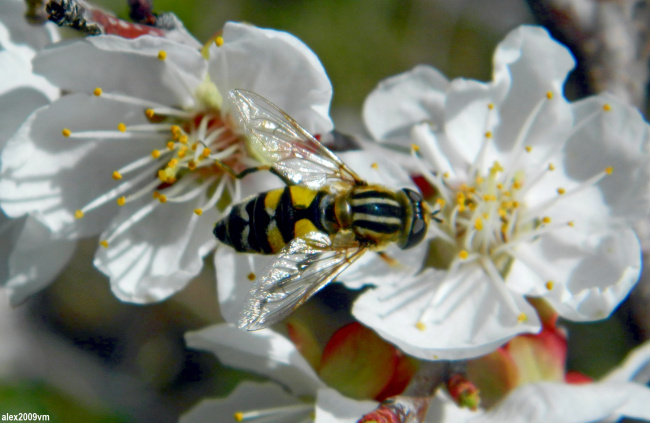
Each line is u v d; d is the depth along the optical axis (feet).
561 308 0.45
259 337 0.45
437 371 0.44
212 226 0.45
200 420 0.47
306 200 0.45
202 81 0.45
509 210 0.46
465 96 0.46
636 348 0.48
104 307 0.62
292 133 0.44
